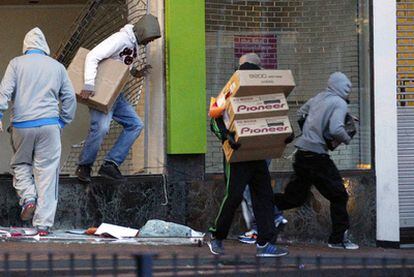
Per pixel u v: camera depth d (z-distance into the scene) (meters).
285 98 19.05
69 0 29.73
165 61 23.69
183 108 23.44
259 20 24.92
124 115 22.77
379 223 24.75
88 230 22.09
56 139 20.97
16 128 20.73
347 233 24.50
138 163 24.08
